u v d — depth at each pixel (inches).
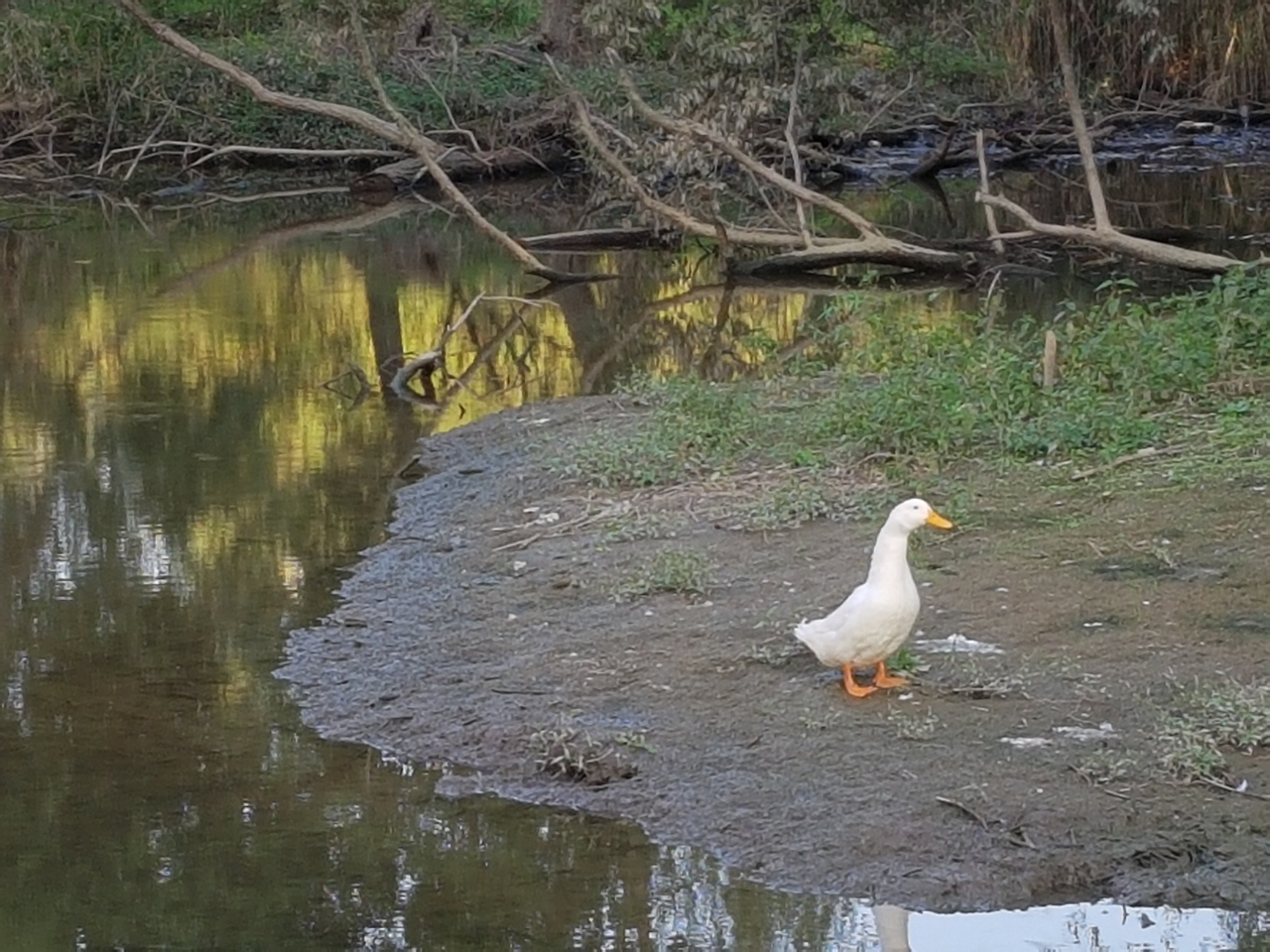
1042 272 829.8
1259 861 246.2
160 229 1036.5
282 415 571.8
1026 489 400.8
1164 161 1279.5
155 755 307.0
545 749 295.0
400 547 418.9
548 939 242.2
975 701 293.3
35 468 506.6
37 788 293.6
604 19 796.6
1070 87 813.9
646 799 279.4
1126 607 326.3
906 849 255.4
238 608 381.7
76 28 1234.0
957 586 344.2
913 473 420.2
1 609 385.7
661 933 241.9
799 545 378.9
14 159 1227.9
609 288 823.7
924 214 1039.6
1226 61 1305.4
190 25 1316.4
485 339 703.1
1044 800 261.1
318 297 798.5
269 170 1264.8
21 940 245.8
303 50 1244.5
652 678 317.1
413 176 1175.0
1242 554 346.6
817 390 526.9
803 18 848.3
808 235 829.2
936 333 527.2
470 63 1288.1
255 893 257.6
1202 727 275.9
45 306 776.9
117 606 385.1
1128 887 245.1
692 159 841.5
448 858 267.0
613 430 497.7
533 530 415.2
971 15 983.0
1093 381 476.4
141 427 556.1
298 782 294.2
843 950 235.6
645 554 384.2
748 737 290.4
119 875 264.2
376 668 341.1
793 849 260.4
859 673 307.4
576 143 1077.8
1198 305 621.9
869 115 1173.1
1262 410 446.0
